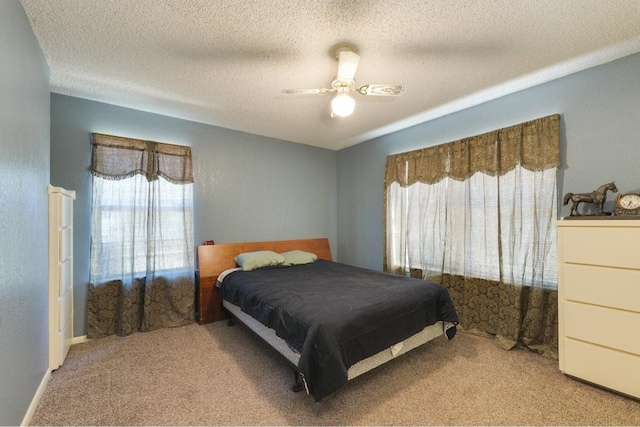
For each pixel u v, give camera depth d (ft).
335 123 11.95
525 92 8.91
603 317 6.37
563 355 7.00
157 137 10.86
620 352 6.14
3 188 4.47
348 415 5.61
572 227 6.88
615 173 7.34
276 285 8.63
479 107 10.03
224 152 12.55
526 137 8.77
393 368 7.40
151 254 10.28
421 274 11.67
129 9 5.45
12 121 4.88
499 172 9.39
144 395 6.27
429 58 7.17
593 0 5.25
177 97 9.39
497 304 9.37
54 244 7.10
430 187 11.39
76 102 9.39
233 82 8.38
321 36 6.30
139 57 7.11
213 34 6.23
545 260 8.33
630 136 7.12
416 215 11.89
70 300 8.63
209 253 11.62
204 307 10.85
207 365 7.57
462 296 10.33
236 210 12.92
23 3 5.24
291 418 5.53
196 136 11.80
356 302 6.80
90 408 5.82
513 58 7.20
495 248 9.47
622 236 6.13
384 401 6.04
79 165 9.41
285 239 14.53
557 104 8.28
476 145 9.95
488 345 8.84
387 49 6.77
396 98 9.50
